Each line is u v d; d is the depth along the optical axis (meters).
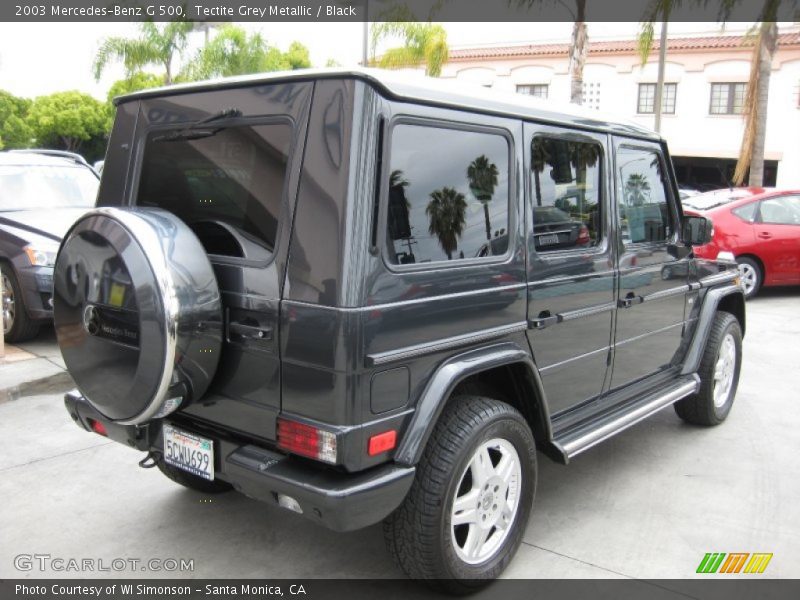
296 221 2.54
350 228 2.43
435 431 2.82
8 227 6.79
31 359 6.30
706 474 4.30
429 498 2.72
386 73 2.63
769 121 22.67
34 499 3.88
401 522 2.76
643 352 4.24
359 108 2.46
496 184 3.05
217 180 2.86
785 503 3.93
